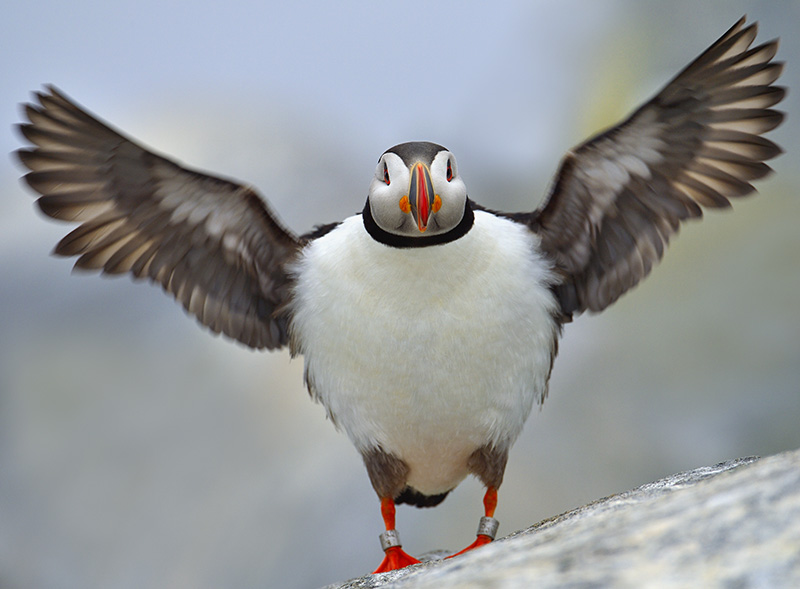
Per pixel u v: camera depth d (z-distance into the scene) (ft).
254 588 44.47
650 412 46.50
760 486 14.51
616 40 63.00
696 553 13.33
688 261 49.29
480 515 44.01
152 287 53.31
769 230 48.16
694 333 47.39
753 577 12.55
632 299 49.60
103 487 48.03
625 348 48.37
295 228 57.31
